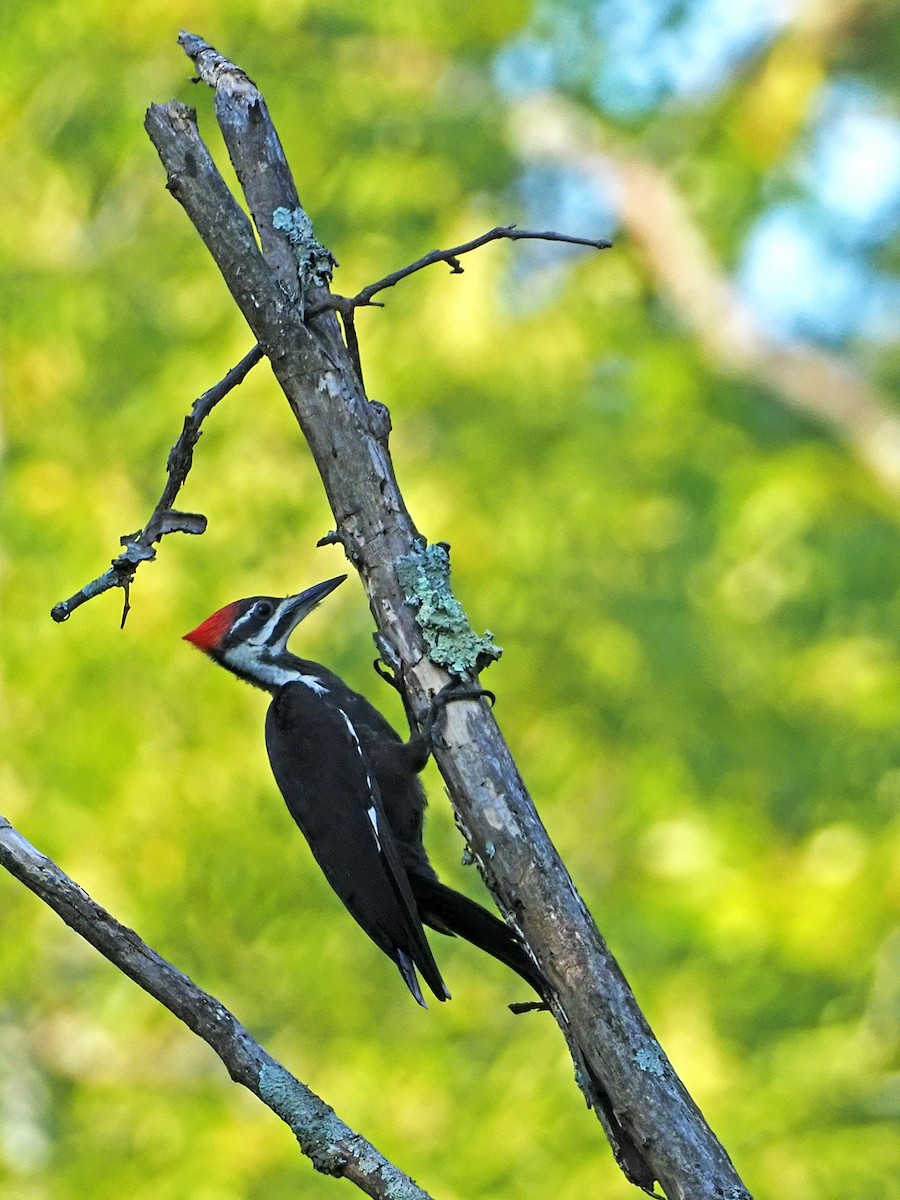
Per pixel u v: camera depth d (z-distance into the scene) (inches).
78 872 518.9
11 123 624.4
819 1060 470.3
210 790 522.3
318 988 531.8
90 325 589.3
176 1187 490.3
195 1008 219.1
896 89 729.6
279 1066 218.1
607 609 578.6
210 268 616.1
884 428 682.8
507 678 577.6
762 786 563.8
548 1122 463.8
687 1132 212.8
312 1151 212.4
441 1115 494.6
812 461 616.4
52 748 523.5
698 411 651.5
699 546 606.5
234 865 526.3
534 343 620.1
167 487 246.4
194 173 243.4
